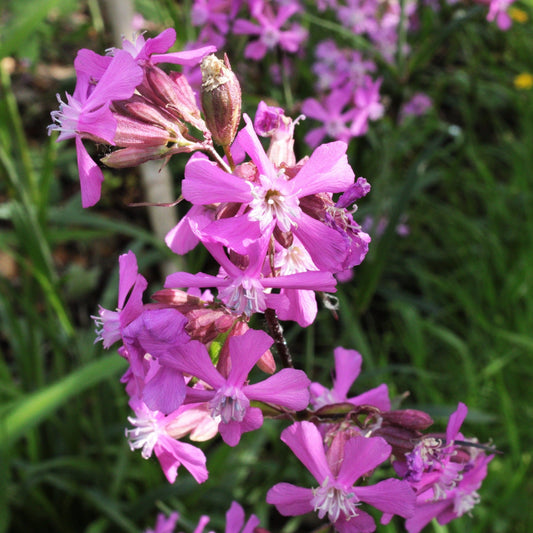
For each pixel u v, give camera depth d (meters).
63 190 0.35
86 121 0.10
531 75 0.39
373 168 0.33
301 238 0.10
